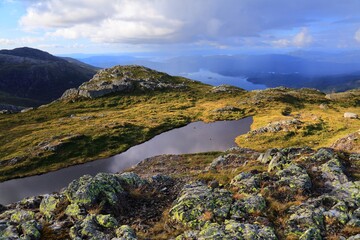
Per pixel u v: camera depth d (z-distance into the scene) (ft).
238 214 61.93
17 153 239.71
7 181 195.42
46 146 244.63
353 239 49.60
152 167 180.34
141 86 499.51
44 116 373.61
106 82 509.35
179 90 496.23
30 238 59.21
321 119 269.23
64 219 69.05
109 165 213.46
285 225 57.72
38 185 187.11
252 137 244.42
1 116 380.37
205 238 52.54
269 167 97.30
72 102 442.50
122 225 62.03
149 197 83.66
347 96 430.61
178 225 61.87
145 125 309.01
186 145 248.52
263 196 70.13
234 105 387.34
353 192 68.39
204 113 357.82
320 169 85.71
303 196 70.18
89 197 73.61
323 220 57.93
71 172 204.95
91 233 58.54
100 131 285.84
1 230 63.36
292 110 348.59
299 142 215.31
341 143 175.94
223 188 81.30
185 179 100.58
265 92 451.94
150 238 58.08
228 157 139.23
